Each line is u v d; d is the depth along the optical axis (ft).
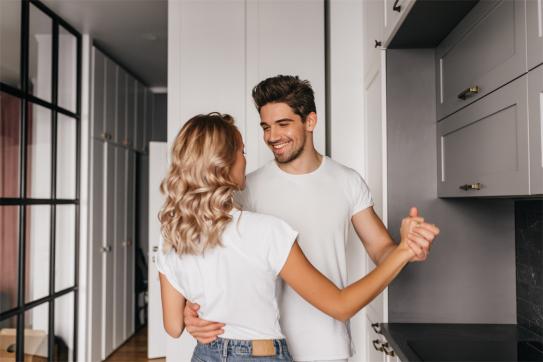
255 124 9.12
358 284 3.86
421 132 6.75
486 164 4.99
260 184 5.67
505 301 6.56
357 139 8.55
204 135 3.94
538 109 3.89
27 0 10.39
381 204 6.95
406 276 6.61
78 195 13.01
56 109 11.71
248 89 9.16
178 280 4.20
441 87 6.49
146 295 17.88
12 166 9.85
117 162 15.39
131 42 14.03
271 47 9.22
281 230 3.95
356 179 5.79
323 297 3.85
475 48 5.29
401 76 6.78
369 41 7.89
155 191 13.98
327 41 9.87
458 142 5.85
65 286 12.32
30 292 10.56
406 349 5.41
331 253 5.54
